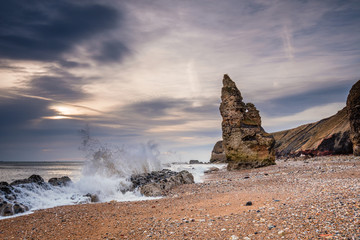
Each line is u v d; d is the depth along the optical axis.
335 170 19.38
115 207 12.86
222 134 35.81
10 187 14.06
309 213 7.73
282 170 24.67
